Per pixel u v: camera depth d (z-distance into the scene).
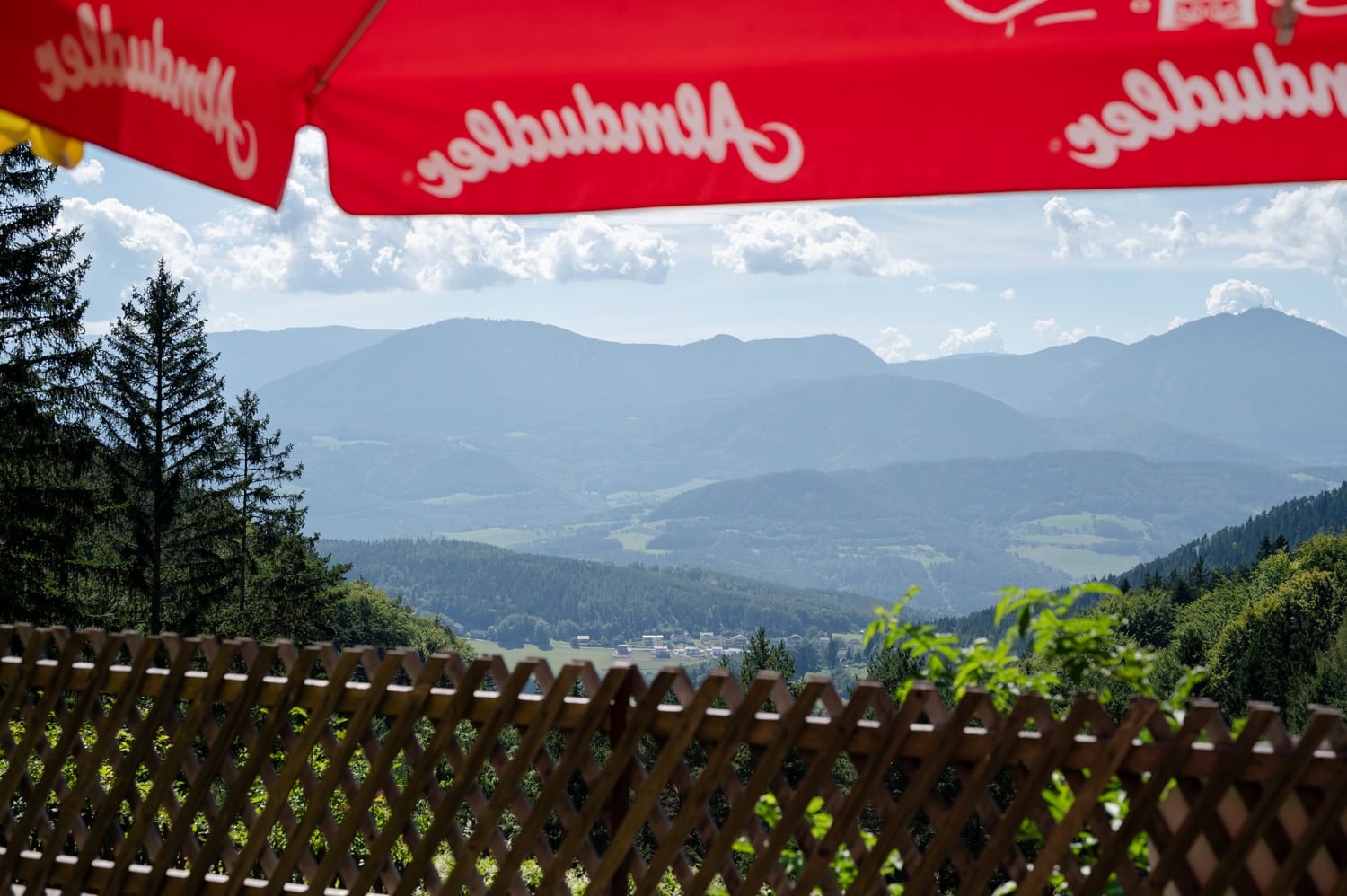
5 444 17.89
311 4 2.16
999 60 2.11
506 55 2.32
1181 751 2.02
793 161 2.20
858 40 2.15
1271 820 1.98
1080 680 2.45
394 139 2.43
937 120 2.14
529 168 2.35
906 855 2.17
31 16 1.79
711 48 2.21
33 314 18.70
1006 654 2.59
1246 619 59.53
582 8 2.24
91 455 19.05
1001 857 2.12
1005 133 2.12
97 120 1.91
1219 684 56.84
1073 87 2.09
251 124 2.29
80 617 18.72
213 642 2.52
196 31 2.12
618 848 2.25
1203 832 2.04
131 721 2.58
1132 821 2.06
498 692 2.33
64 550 18.22
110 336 27.25
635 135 2.29
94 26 1.91
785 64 2.19
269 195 2.35
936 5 2.11
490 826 2.32
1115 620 2.50
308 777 2.46
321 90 2.45
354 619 58.91
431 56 2.36
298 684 2.45
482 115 2.38
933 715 2.13
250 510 33.97
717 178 2.26
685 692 2.24
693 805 2.22
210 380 28.14
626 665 2.27
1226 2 1.99
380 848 2.38
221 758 2.49
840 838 2.17
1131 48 2.05
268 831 2.44
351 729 2.40
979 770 2.10
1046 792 2.46
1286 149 2.00
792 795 2.18
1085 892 2.09
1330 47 1.96
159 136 2.03
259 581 33.69
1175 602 88.25
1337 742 1.97
